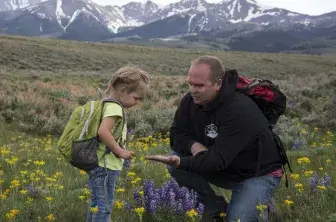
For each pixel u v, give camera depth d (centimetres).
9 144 991
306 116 1562
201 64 419
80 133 370
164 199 423
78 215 448
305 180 608
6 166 732
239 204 429
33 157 823
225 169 450
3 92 1767
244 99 427
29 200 480
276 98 440
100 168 376
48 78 2962
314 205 476
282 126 1234
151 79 3152
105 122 369
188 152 482
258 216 427
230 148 418
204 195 481
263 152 436
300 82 2525
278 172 450
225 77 432
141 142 1133
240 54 10606
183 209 418
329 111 1534
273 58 9869
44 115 1476
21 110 1533
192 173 484
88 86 2614
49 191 539
